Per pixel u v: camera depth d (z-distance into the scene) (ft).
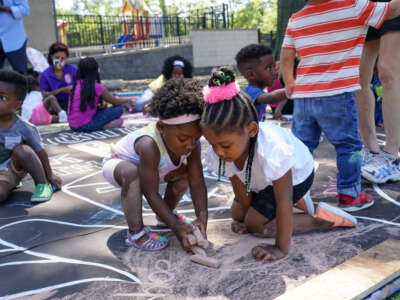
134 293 5.32
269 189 6.72
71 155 13.51
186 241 6.31
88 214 8.37
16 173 9.59
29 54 26.76
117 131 17.51
